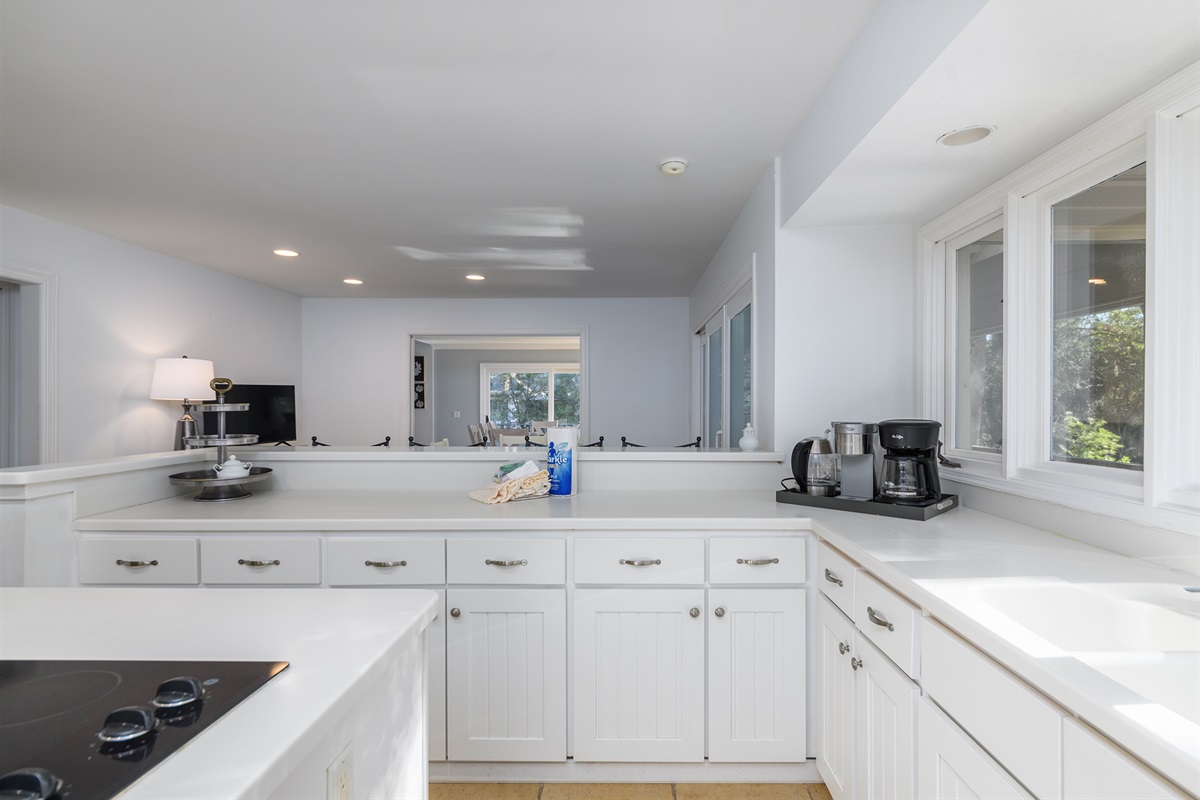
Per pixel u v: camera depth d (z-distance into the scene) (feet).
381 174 8.55
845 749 4.97
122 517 6.08
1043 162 5.23
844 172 5.86
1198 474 3.91
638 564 5.85
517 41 5.41
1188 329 3.93
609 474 8.06
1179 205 3.96
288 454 8.16
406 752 2.88
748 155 7.90
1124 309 4.61
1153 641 3.41
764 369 8.64
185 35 5.32
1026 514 5.43
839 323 7.78
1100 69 3.94
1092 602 3.58
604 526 5.89
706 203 9.85
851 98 5.42
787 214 7.54
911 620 3.80
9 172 8.46
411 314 19.27
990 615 3.12
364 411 19.21
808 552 5.86
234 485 7.36
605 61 5.72
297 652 2.46
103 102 6.50
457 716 5.91
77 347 11.17
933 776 3.52
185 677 2.13
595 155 7.91
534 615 5.90
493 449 8.67
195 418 13.88
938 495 6.19
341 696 2.07
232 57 5.66
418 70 5.89
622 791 5.88
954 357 7.04
